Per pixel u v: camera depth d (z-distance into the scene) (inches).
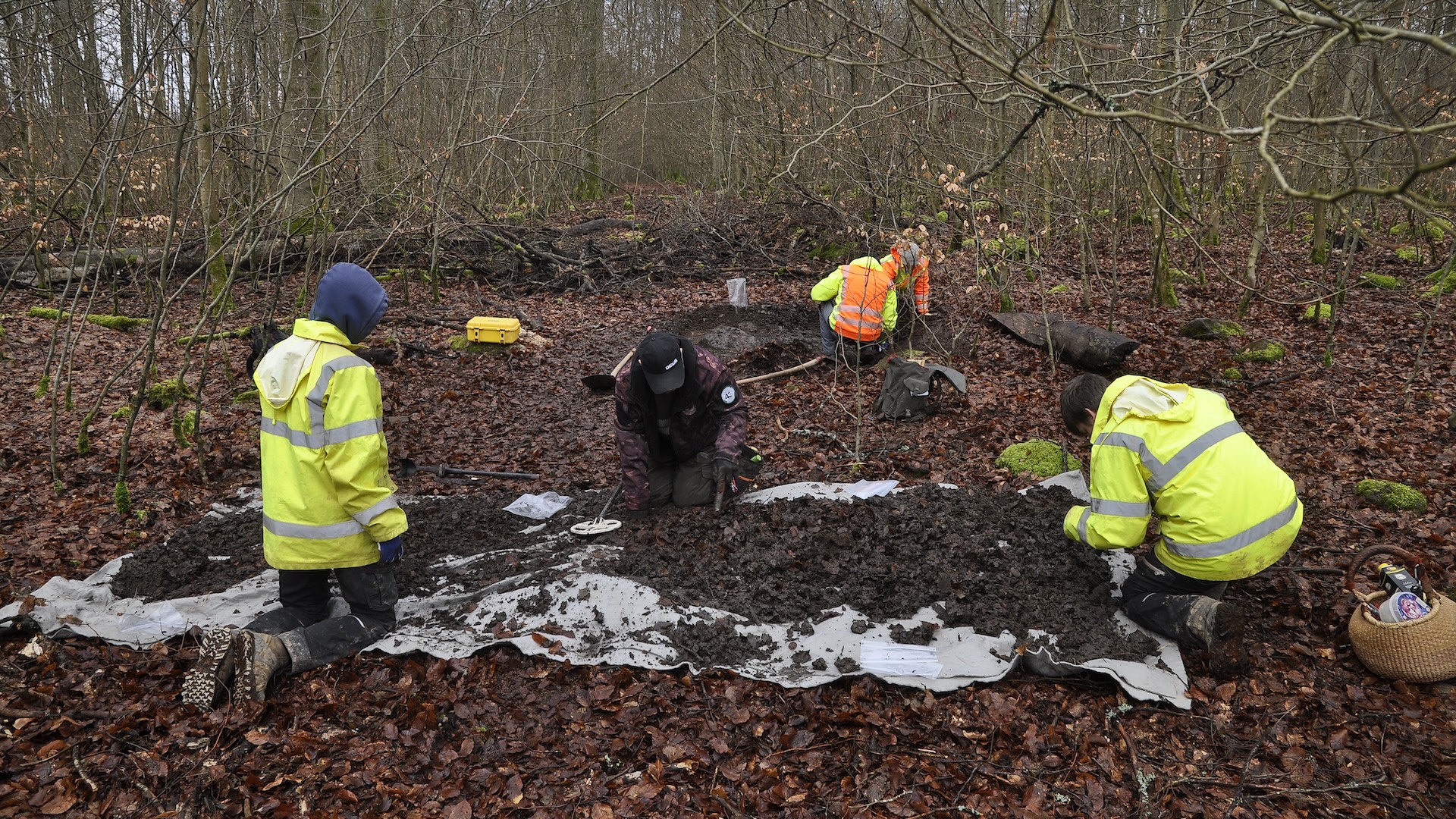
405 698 130.5
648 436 174.7
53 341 272.8
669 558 161.8
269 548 132.9
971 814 110.1
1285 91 88.6
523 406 290.5
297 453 128.4
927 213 404.5
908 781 115.3
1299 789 111.7
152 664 137.1
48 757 118.0
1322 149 315.3
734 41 504.1
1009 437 239.6
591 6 783.1
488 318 360.8
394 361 337.1
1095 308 392.5
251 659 126.8
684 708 128.3
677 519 176.7
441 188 430.3
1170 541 133.3
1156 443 129.4
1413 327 338.0
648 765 118.7
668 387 156.6
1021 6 269.6
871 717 124.5
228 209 289.3
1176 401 130.1
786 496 187.8
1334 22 81.7
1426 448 219.0
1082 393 144.3
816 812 111.0
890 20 367.2
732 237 579.2
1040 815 109.3
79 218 453.7
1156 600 135.6
